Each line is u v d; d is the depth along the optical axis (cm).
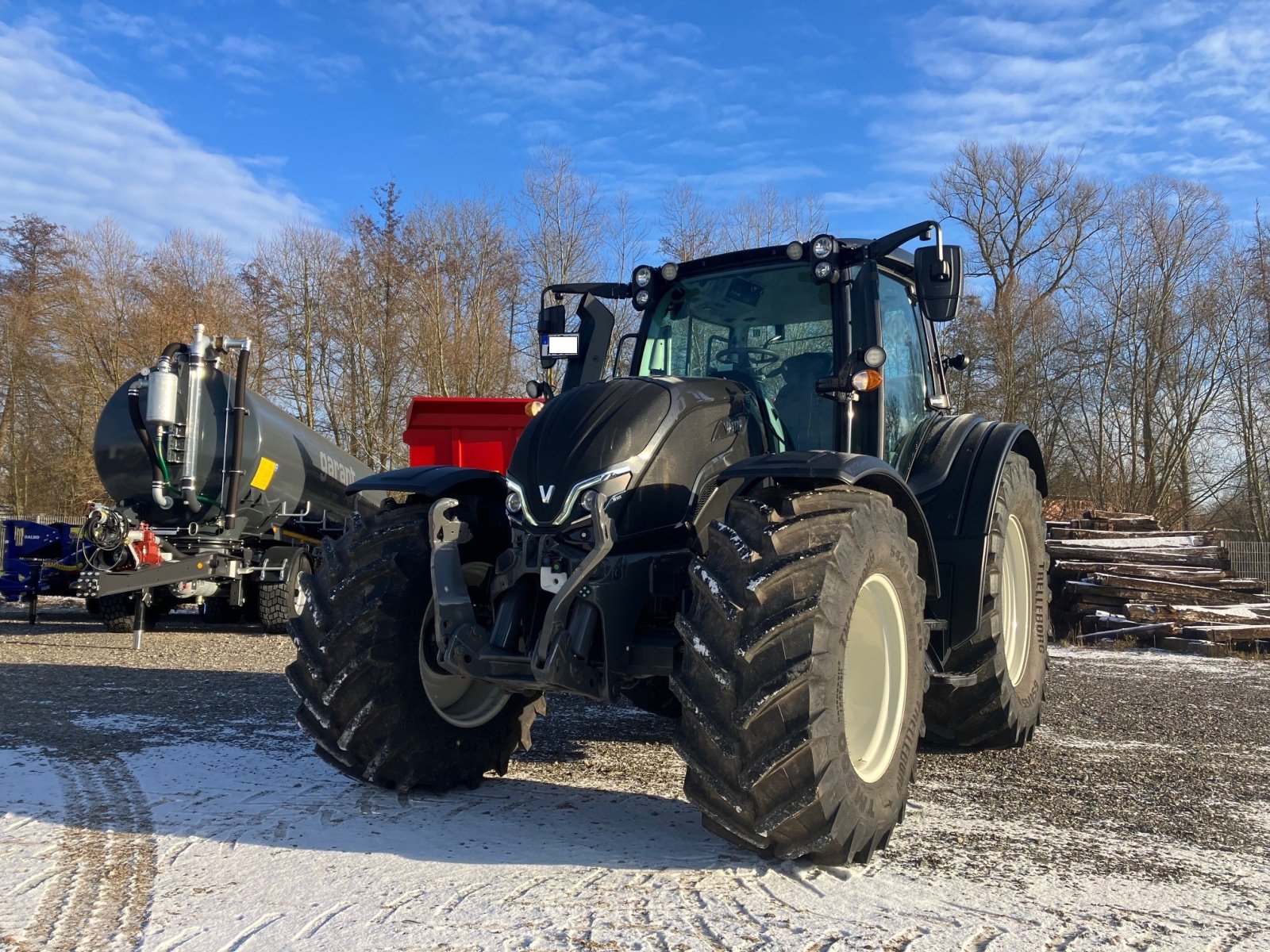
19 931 228
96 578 868
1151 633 1066
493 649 319
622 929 234
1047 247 3322
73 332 3375
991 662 432
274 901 248
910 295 475
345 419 3528
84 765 396
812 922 242
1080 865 298
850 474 287
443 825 320
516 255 3375
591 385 355
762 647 271
